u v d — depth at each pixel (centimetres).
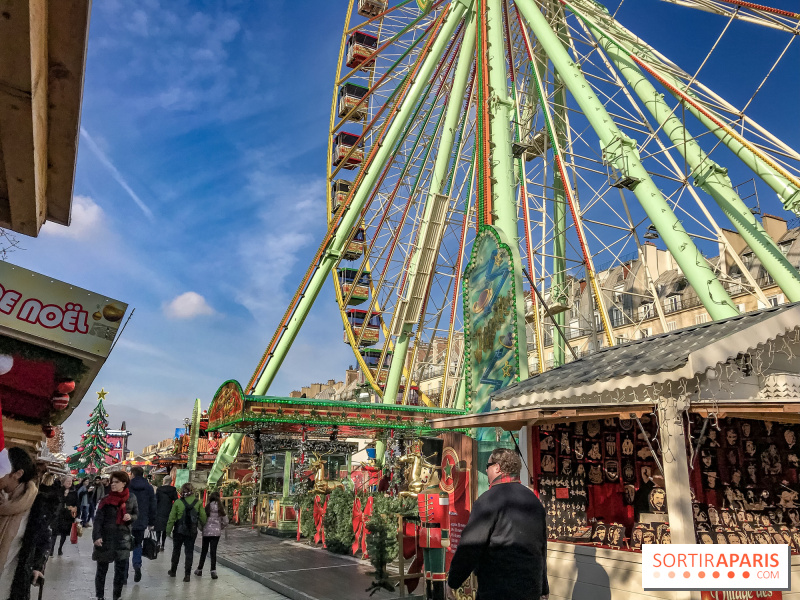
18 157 344
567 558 666
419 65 2948
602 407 623
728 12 1833
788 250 3941
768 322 614
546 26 2278
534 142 2738
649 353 662
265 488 2130
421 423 2119
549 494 759
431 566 826
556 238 2906
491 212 1794
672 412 570
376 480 1752
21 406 440
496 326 1351
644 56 2150
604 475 795
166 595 927
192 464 3591
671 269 4703
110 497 838
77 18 264
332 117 3794
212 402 2286
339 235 3039
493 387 1334
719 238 1981
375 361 4138
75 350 419
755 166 1842
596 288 1950
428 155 3228
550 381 770
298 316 2953
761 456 705
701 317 4116
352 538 1298
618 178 2048
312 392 8469
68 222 462
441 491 859
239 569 1161
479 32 2014
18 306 405
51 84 304
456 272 2781
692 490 638
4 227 449
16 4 230
